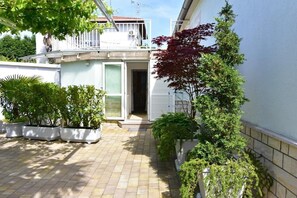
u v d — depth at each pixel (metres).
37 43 14.59
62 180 4.58
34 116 7.90
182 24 11.96
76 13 4.91
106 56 9.82
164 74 5.14
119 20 12.12
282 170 2.86
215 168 3.08
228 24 3.49
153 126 6.15
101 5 4.71
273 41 3.11
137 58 9.81
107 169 5.17
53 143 7.37
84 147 6.94
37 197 3.90
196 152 3.47
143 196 3.95
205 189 3.08
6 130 8.03
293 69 2.67
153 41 5.07
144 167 5.29
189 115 5.97
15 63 10.21
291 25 2.71
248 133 3.86
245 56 4.03
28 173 4.92
